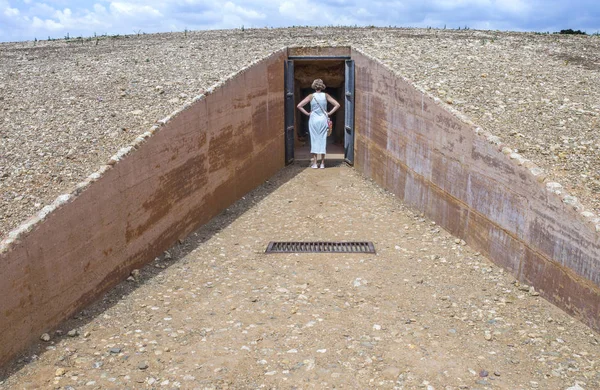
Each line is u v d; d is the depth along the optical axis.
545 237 5.47
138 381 4.19
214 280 6.27
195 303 5.64
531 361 4.48
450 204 7.62
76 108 8.46
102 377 4.23
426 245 7.36
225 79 8.94
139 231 6.39
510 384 4.16
